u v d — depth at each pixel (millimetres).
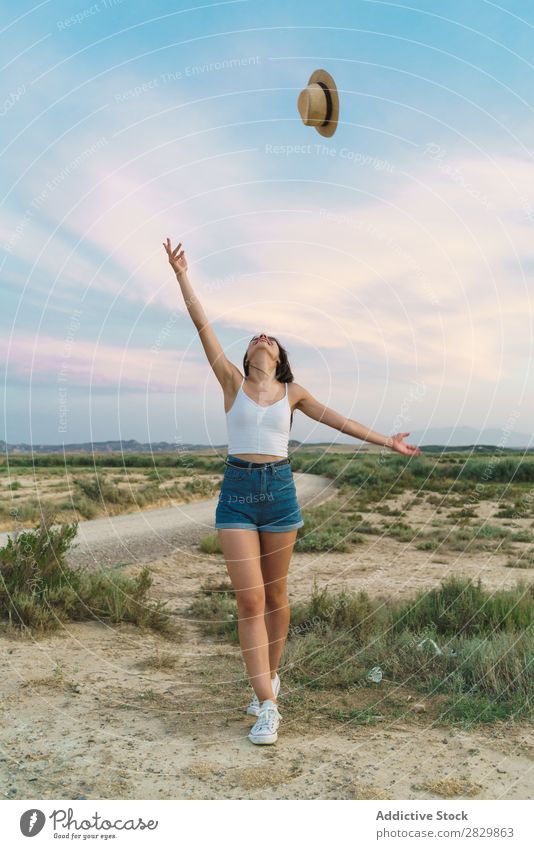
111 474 25484
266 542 3963
